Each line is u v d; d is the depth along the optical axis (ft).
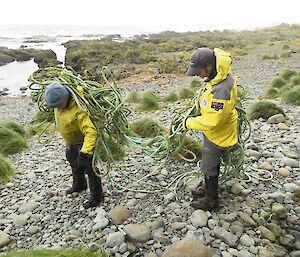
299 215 16.75
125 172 21.58
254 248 14.48
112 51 120.88
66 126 16.06
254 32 222.48
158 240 15.20
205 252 13.78
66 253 13.33
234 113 15.30
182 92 51.19
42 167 25.26
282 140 24.61
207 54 13.99
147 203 18.08
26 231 17.08
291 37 173.06
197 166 20.34
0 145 29.76
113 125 17.60
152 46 138.82
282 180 19.62
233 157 17.34
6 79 101.19
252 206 17.29
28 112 58.18
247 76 73.56
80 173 18.99
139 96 52.75
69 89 15.42
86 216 17.66
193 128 14.92
